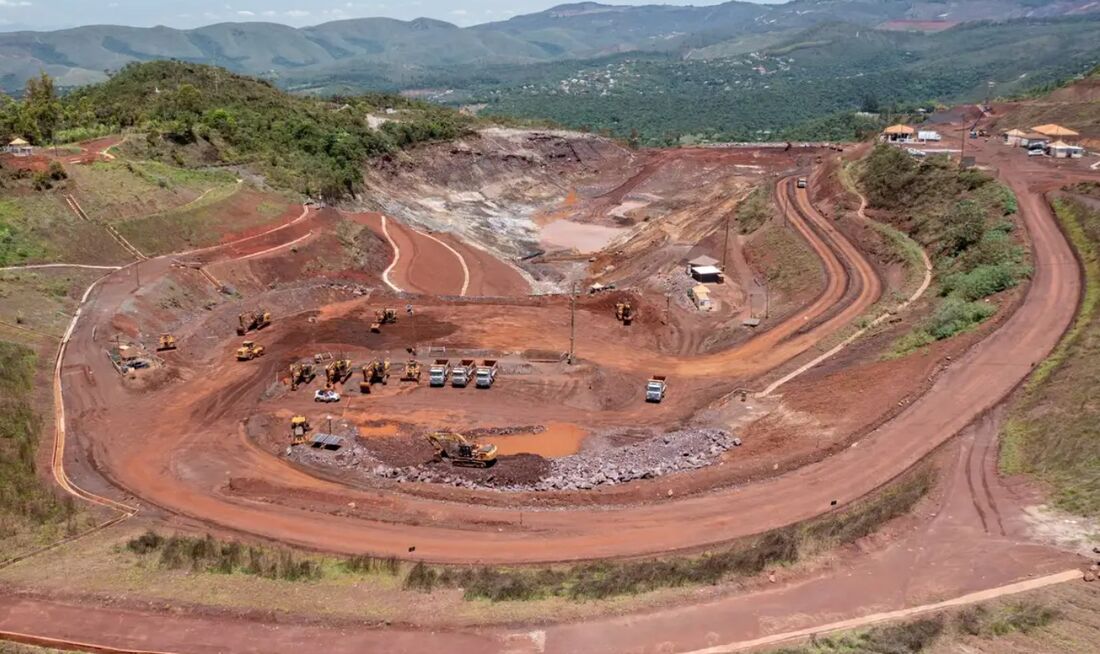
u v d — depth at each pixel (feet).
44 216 237.25
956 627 81.05
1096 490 105.70
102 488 135.74
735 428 159.22
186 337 207.51
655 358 204.85
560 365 197.57
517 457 150.00
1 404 155.43
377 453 153.07
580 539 117.50
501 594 95.91
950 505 109.60
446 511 127.65
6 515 116.67
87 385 174.81
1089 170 279.69
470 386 186.60
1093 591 85.66
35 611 90.89
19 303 199.62
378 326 221.46
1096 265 189.16
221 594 95.61
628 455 148.56
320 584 100.68
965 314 174.81
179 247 256.73
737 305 249.14
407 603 94.48
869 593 91.30
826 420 148.77
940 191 272.92
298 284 254.47
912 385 151.12
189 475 142.31
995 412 137.80
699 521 121.08
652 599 92.58
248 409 172.76
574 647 84.58
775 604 90.43
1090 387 130.52
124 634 87.20
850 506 119.96
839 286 238.89
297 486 138.82
